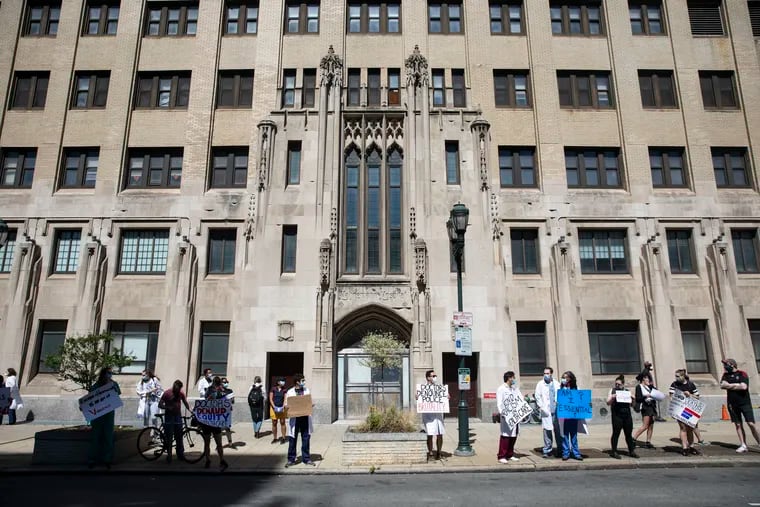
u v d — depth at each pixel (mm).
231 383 21766
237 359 21391
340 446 15703
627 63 25969
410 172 23219
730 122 25531
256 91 25078
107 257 23406
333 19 25969
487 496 9781
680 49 26266
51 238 23641
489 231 22750
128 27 26344
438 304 21953
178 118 25312
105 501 9406
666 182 24938
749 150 25266
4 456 14094
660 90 26078
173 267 22922
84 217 23828
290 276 22203
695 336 23047
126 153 24953
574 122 25328
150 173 24922
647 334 22766
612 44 26219
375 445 12930
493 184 24172
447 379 21984
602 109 25578
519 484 10844
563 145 24969
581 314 22797
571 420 13211
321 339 21203
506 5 26750
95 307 22594
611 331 23094
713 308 23047
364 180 23562
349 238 23188
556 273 23031
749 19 26672
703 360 22766
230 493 10109
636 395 14984
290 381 21766
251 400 17281
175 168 24953
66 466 12586
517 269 23609
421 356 21203
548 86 25484
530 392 21812
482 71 25656
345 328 22062
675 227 24000
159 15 26781
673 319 22781
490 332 21812
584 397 13117
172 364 21953
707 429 18797
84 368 14172
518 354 22656
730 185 25047
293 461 12680
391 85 25438
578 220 23938
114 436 12992
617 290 23188
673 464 12719
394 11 26594
